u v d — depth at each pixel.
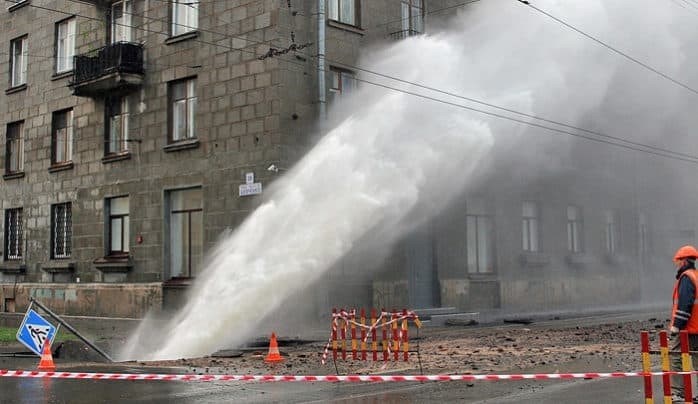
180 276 21.95
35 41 27.84
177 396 9.77
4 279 28.48
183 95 22.28
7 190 28.75
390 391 10.26
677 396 8.38
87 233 24.94
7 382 11.00
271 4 19.84
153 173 22.72
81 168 25.39
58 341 15.98
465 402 9.30
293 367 12.67
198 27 21.66
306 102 20.19
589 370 12.07
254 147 19.92
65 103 26.30
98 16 25.02
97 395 9.81
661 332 7.45
